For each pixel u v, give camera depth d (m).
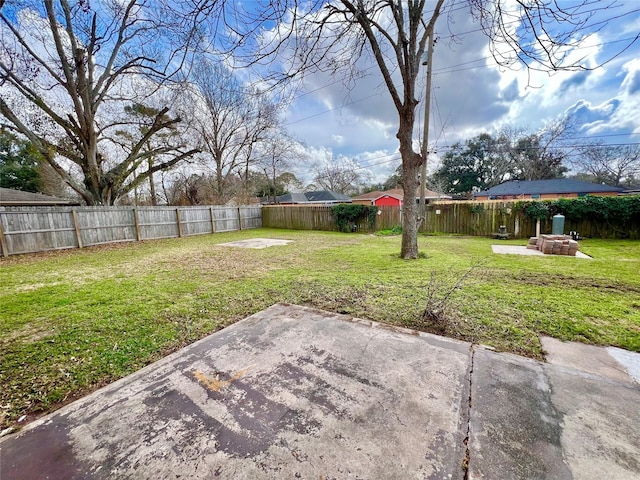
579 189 20.08
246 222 15.41
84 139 11.01
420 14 5.04
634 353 2.11
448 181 29.55
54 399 1.76
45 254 7.62
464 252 6.77
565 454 1.22
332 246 8.27
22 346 2.42
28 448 1.33
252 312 3.09
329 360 2.02
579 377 1.79
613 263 5.19
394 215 12.60
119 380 1.89
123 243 9.77
